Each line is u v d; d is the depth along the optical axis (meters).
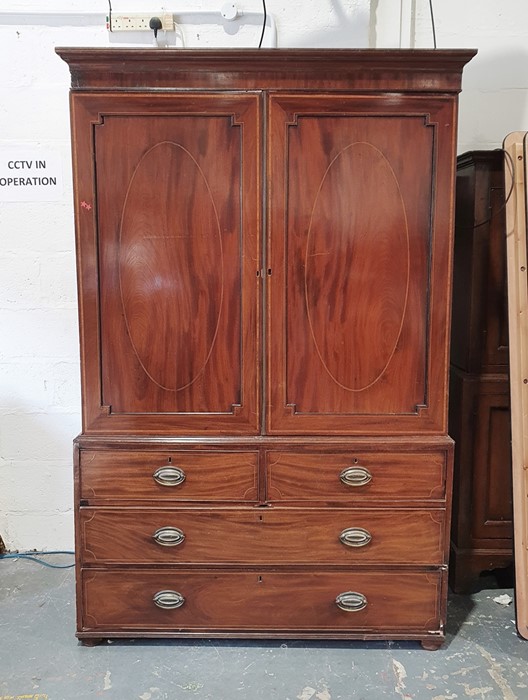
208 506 1.78
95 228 1.70
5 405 2.29
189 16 2.12
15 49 2.11
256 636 1.83
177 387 1.77
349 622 1.82
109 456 1.77
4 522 2.36
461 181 2.10
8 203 2.18
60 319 2.25
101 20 2.11
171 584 1.81
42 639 1.85
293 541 1.79
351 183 1.68
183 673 1.71
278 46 2.14
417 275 1.72
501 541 2.11
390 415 1.77
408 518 1.78
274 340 1.74
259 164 1.67
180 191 1.69
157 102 1.64
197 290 1.73
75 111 1.65
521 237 1.89
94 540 1.79
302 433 1.78
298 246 1.70
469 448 2.07
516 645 1.85
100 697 1.61
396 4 2.15
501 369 2.06
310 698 1.62
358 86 1.64
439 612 1.81
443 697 1.62
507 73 2.21
